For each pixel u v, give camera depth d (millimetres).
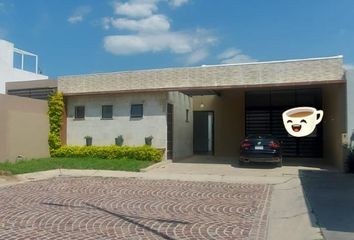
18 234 6969
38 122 20219
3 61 36594
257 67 17969
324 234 6863
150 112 19828
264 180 14070
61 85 21641
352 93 15180
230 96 24094
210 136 25266
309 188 11930
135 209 9227
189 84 19125
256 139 17438
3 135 18141
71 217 8359
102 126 20797
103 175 15719
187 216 8500
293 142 23078
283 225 7848
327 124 20391
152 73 19797
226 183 13625
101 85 20781
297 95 23141
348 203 9594
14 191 11883
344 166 15492
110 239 6691
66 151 20484
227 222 7949
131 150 19281
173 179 14656
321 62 16891
